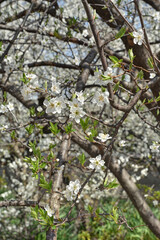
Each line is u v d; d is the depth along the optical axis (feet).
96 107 12.30
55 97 3.84
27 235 14.66
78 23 8.14
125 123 15.88
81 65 8.06
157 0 8.38
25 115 14.96
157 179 21.09
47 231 3.84
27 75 3.93
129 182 8.79
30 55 14.01
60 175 4.54
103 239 15.97
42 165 3.92
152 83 4.30
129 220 17.74
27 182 14.83
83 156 3.95
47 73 13.33
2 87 7.39
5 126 5.19
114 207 4.70
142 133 16.20
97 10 6.61
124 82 7.16
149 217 8.88
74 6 11.68
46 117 5.32
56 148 11.87
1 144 14.38
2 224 15.85
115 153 14.90
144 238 17.11
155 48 13.89
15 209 14.79
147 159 15.02
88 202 16.03
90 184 16.65
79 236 16.39
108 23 6.87
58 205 4.13
